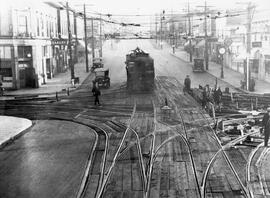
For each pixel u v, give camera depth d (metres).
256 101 25.03
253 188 11.31
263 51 36.59
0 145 16.78
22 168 13.78
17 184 12.10
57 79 47.81
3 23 37.72
